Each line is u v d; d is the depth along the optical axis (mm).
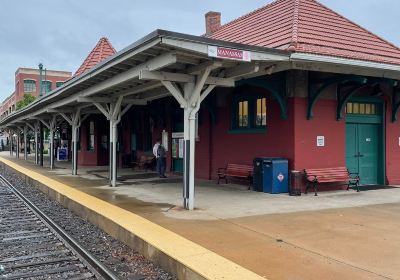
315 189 11195
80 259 6750
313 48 10305
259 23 14188
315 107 11758
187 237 6762
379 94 13234
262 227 7426
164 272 5824
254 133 12852
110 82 11180
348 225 7566
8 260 6855
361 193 11586
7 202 13039
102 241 7895
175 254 5695
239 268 5082
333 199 10523
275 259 5574
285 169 11469
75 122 18516
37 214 10633
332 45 11117
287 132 11609
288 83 11484
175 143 17797
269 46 10984
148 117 20188
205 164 15352
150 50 8164
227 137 14141
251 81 11039
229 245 6273
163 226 7566
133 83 11602
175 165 18078
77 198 11164
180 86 9719
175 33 7445
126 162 21984
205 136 15375
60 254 7184
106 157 24812
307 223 7734
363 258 5602
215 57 8023
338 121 12250
